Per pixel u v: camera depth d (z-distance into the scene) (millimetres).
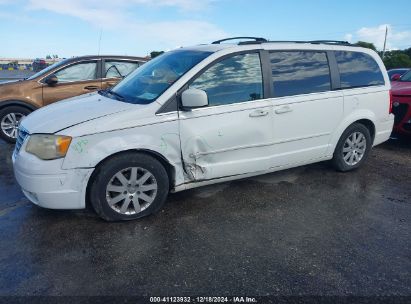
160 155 3520
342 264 2896
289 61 4254
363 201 4145
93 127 3229
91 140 3219
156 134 3443
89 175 3256
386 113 5184
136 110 3406
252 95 3961
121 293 2506
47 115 3584
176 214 3715
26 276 2668
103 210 3396
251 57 3994
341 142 4824
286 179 4777
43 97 6707
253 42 4082
